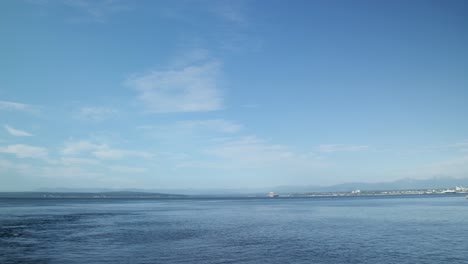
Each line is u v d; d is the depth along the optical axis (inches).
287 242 2003.0
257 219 3644.2
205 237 2210.9
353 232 2431.1
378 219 3425.2
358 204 7450.8
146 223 3211.1
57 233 2400.3
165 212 5108.3
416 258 1565.0
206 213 4795.8
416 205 6338.6
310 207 6363.2
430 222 3046.3
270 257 1585.9
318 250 1753.2
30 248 1792.6
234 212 4982.8
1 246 1851.6
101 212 5073.8
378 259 1549.0
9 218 3718.0
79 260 1509.6
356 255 1630.2
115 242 1995.6
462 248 1781.5
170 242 2003.0
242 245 1900.8
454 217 3526.1
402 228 2618.1
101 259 1531.7
